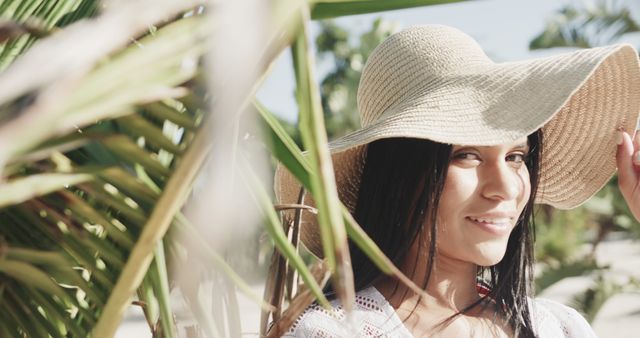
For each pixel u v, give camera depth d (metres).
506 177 1.33
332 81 11.91
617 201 6.27
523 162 1.42
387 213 1.41
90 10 0.72
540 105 1.32
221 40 0.45
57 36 0.40
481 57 1.50
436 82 1.43
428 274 1.34
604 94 1.68
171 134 0.75
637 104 1.67
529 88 1.35
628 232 6.67
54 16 0.71
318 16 0.58
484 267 1.56
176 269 0.71
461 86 1.39
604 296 5.41
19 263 0.66
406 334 1.36
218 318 0.79
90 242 0.66
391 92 1.51
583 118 1.71
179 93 0.51
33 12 0.71
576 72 1.34
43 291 0.74
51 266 0.73
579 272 5.42
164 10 0.43
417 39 1.51
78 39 0.40
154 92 0.49
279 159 0.61
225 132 0.48
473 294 1.47
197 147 0.51
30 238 0.71
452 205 1.34
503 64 1.43
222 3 0.46
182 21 0.49
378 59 1.56
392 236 1.40
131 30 0.41
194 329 0.80
